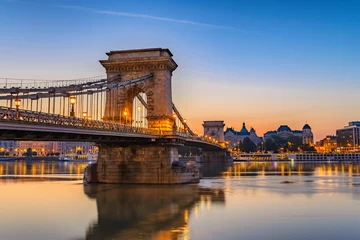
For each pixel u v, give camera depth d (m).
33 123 35.59
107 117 72.94
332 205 47.44
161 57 72.12
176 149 74.19
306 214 41.78
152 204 48.88
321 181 80.81
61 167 158.25
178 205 48.06
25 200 51.81
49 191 60.75
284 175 101.06
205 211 44.03
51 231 35.12
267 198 53.47
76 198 53.59
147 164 69.81
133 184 69.38
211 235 33.38
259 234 33.56
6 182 77.00
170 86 75.88
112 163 71.31
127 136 55.75
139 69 73.44
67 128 40.81
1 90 34.41
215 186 68.19
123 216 41.59
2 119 31.97
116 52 74.75
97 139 53.66
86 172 73.00
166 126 71.31
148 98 72.44
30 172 116.25
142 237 33.03
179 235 33.47
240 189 64.00
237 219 39.53
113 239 32.44
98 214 42.62
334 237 32.56
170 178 69.25
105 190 61.50
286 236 32.88
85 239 32.59
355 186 69.69
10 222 38.56
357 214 41.66
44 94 41.06
